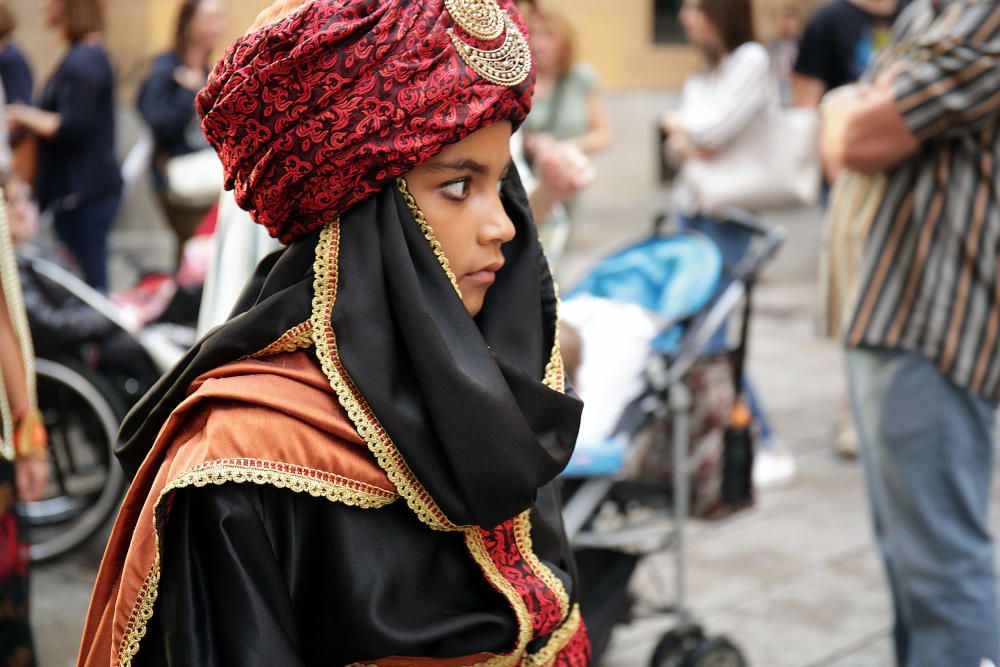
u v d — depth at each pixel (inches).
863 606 137.0
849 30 211.6
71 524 154.3
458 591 46.8
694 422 125.7
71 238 224.4
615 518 134.3
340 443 43.7
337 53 42.2
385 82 42.2
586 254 377.4
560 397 46.0
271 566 42.8
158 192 219.6
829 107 99.9
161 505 41.9
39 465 95.5
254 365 44.6
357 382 42.9
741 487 120.7
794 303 310.0
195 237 181.9
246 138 43.7
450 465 43.3
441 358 42.4
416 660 45.8
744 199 178.2
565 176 91.4
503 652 47.2
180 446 44.0
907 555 99.9
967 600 98.0
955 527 98.6
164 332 157.0
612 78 500.1
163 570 43.0
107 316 148.6
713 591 140.8
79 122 216.7
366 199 44.2
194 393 44.3
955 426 97.5
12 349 88.1
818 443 198.4
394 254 43.5
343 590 43.4
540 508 50.4
